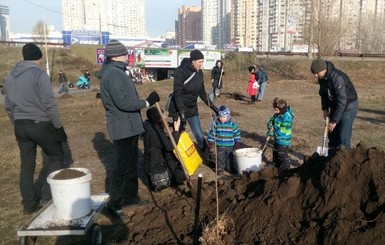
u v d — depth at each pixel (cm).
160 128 539
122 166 464
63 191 375
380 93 1864
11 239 429
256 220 389
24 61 466
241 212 411
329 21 3136
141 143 849
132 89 455
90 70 4056
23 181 486
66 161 732
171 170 548
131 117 459
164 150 545
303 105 1459
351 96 568
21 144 478
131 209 486
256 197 418
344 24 3441
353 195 357
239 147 660
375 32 6241
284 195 394
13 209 511
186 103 636
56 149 485
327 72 568
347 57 3600
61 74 2589
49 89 455
